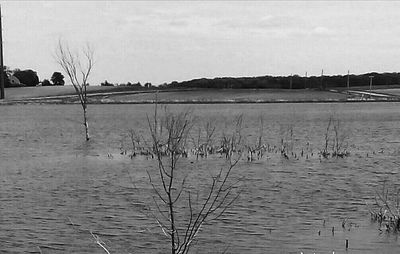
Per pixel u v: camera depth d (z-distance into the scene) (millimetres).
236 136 42719
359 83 151500
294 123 57781
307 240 14414
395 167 27266
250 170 26016
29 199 19906
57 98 119812
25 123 63625
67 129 54375
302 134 46062
